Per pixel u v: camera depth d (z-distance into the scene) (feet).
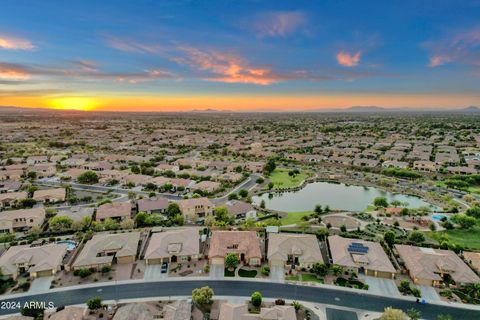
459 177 556.10
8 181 522.47
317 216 380.99
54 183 532.32
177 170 618.85
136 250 277.85
